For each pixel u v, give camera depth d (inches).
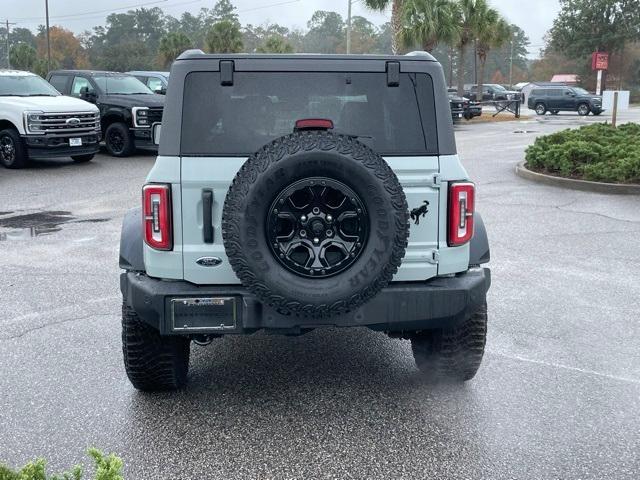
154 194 170.4
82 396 197.6
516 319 261.3
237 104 175.8
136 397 197.2
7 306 277.7
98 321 260.7
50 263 343.6
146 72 976.3
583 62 3474.4
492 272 323.6
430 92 178.4
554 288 299.0
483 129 1228.5
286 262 159.2
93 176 642.2
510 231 406.6
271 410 188.9
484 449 167.3
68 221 443.8
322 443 170.7
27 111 666.8
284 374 213.3
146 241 172.2
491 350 231.6
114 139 780.6
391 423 181.0
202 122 174.4
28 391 200.7
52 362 222.2
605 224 424.2
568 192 534.3
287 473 156.8
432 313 173.6
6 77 716.0
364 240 159.5
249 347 236.4
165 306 169.5
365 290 159.9
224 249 170.9
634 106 2556.6
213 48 2255.2
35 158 716.0
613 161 555.8
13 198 529.7
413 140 177.5
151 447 168.7
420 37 1454.2
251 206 155.9
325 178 156.7
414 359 220.2
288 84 177.2
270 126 176.9
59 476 153.3
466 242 178.5
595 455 164.6
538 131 1159.6
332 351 232.7
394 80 177.6
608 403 192.4
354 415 185.6
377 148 177.6
